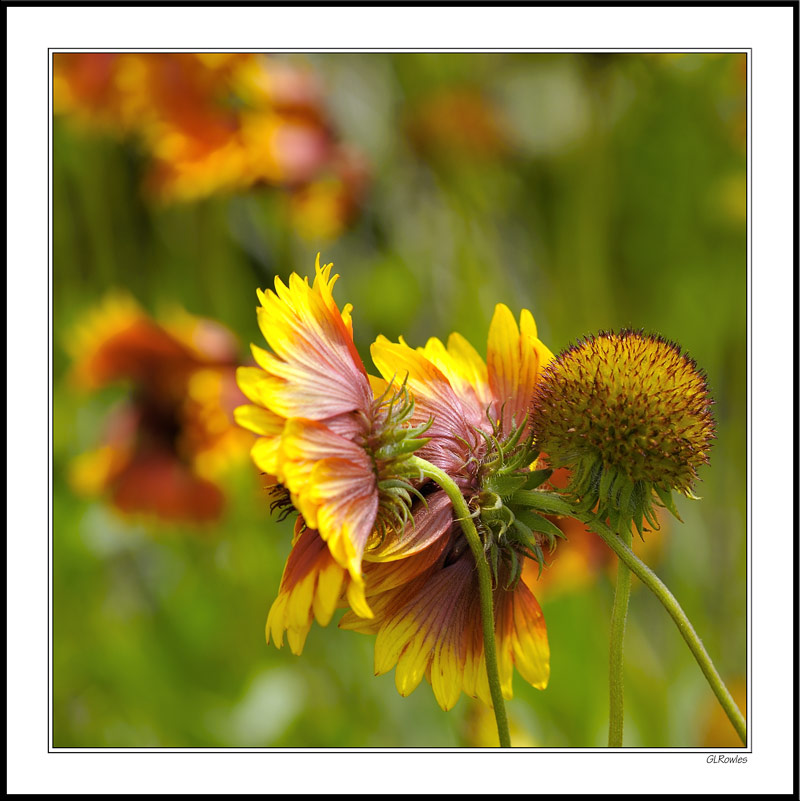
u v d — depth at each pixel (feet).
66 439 3.32
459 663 2.01
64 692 2.97
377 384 2.00
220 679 3.04
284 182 3.12
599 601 3.01
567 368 2.00
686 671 2.92
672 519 3.10
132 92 2.96
